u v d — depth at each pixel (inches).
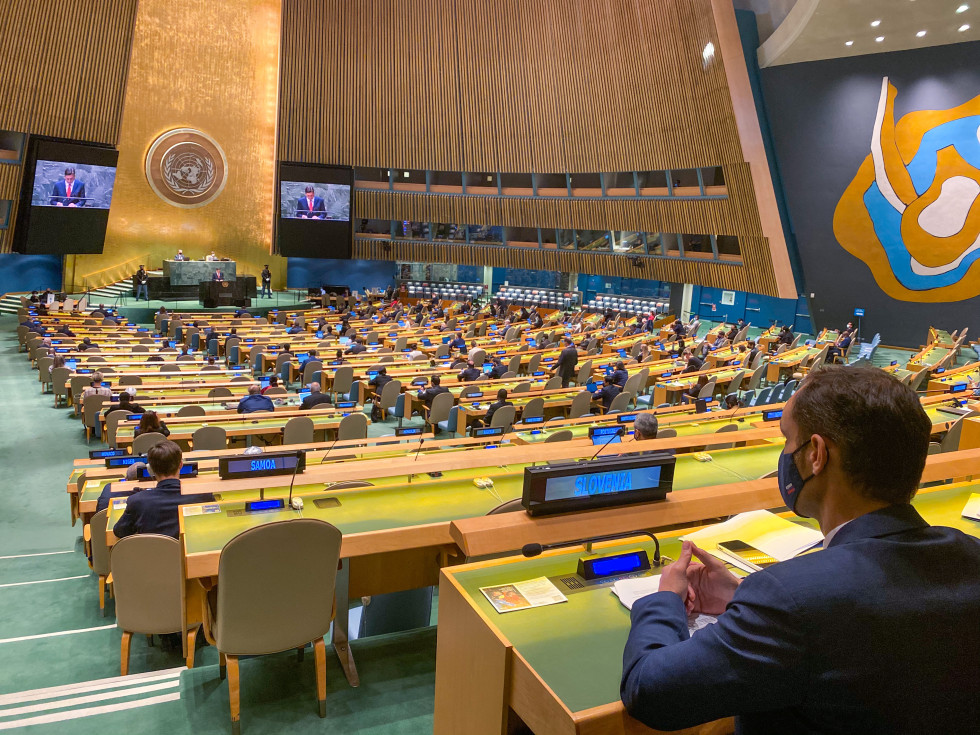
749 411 285.7
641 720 45.5
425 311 1109.7
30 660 160.9
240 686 125.3
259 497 151.9
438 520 139.5
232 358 673.6
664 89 919.0
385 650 138.7
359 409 515.5
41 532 294.2
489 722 65.4
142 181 1101.1
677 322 900.0
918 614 39.9
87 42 890.1
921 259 839.7
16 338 775.1
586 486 79.9
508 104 1091.3
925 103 791.7
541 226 1145.4
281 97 1099.3
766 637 40.9
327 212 1136.2
